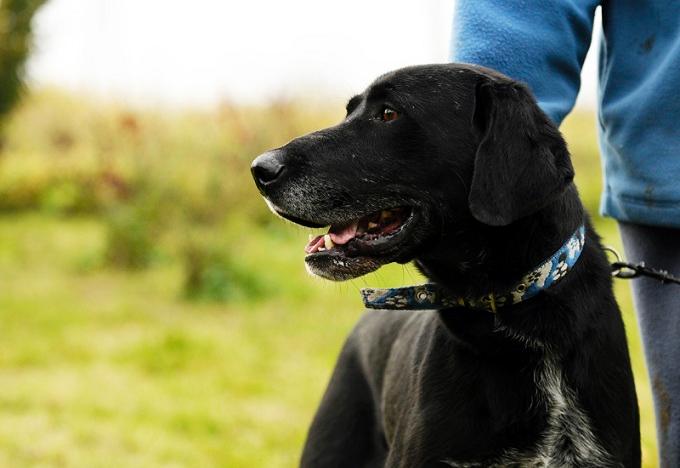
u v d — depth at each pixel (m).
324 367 6.49
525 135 2.33
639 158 2.57
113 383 6.01
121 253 10.25
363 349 3.30
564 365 2.40
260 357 6.70
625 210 2.64
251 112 10.62
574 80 2.66
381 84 2.57
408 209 2.63
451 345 2.51
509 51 2.58
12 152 15.98
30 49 15.03
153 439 4.95
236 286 8.77
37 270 10.22
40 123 16.14
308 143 2.58
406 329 2.96
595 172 12.23
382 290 2.56
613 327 2.46
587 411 2.41
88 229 13.25
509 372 2.43
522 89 2.39
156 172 10.03
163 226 9.97
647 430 4.80
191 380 6.12
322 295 8.77
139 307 8.34
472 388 2.45
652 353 2.70
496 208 2.31
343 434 3.29
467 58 2.62
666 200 2.51
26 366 6.44
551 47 2.59
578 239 2.43
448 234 2.49
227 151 9.27
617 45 2.65
